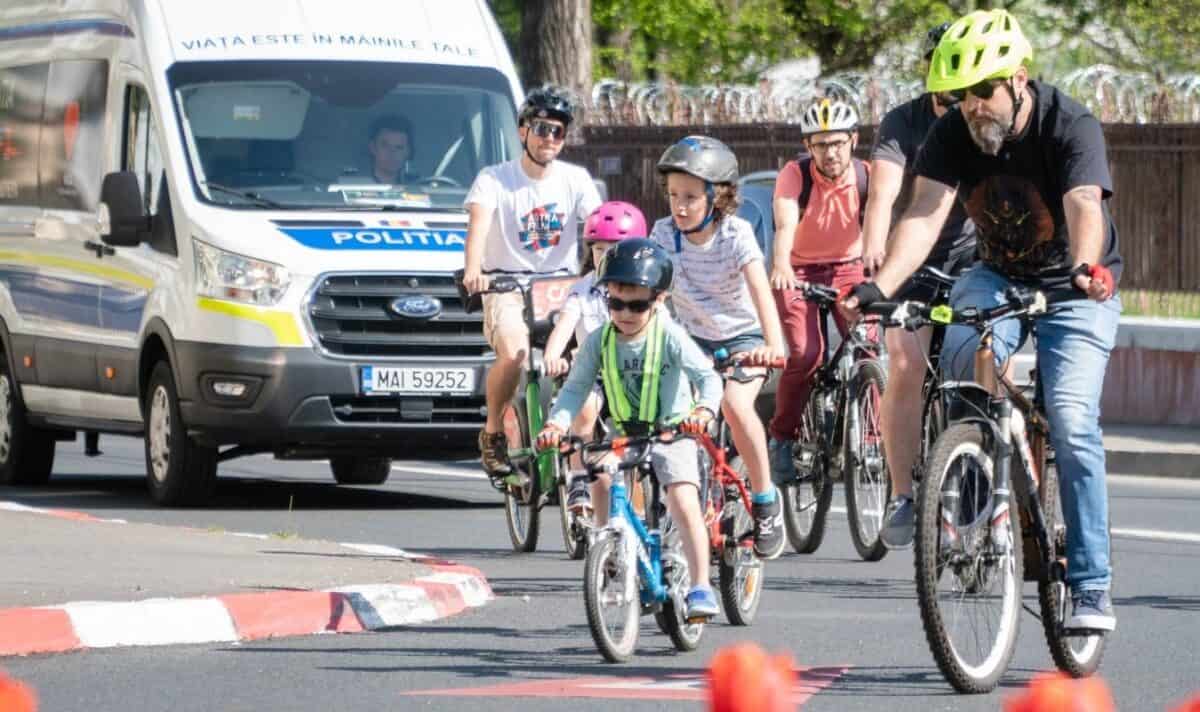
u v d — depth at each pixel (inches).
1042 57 4847.4
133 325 1803.6
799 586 1300.4
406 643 1048.2
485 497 1894.7
